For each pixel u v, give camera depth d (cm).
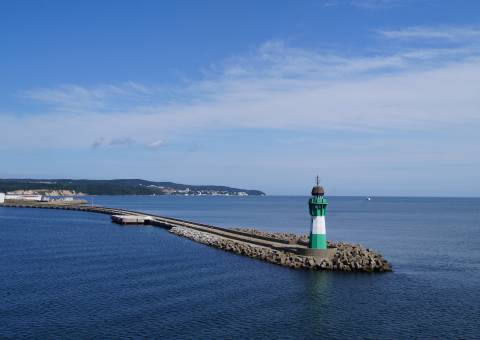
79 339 3247
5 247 7406
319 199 5912
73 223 12794
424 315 3819
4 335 3309
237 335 3338
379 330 3475
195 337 3294
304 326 3531
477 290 4641
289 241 7619
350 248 6425
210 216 18862
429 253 7331
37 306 3944
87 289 4503
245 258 6359
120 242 8250
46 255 6569
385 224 14038
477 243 8788
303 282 4853
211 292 4425
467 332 3450
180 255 6644
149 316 3709
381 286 4747
